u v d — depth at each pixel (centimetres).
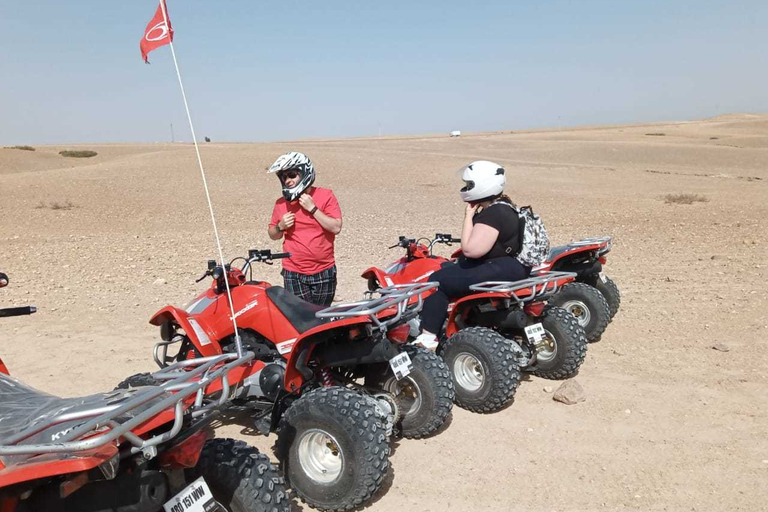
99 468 256
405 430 488
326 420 386
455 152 5347
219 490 306
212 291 512
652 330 769
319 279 568
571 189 3028
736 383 592
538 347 623
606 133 10881
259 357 476
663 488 417
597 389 590
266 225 1997
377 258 1334
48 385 632
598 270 770
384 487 429
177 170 3538
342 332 429
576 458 461
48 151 6775
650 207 2286
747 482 421
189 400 307
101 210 2344
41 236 1808
